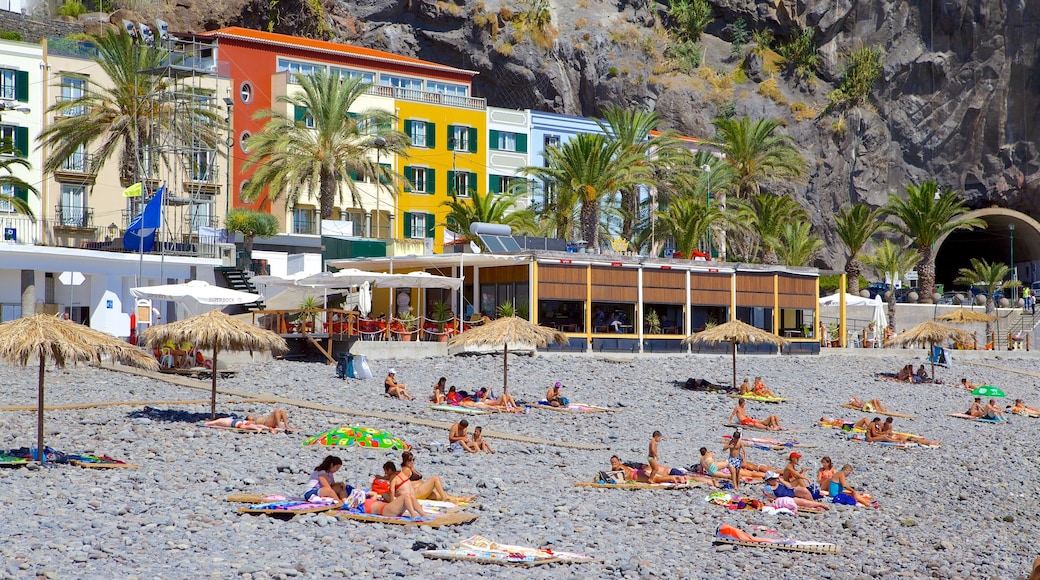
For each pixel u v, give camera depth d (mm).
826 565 18844
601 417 34312
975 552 21266
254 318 42188
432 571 15711
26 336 20922
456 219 64750
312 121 73938
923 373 50750
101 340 21891
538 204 74875
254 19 89938
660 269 50594
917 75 106938
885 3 110000
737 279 53375
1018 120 103812
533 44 101938
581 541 18562
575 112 103938
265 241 66875
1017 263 108750
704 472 25391
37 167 62344
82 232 62562
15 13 77750
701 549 19078
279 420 27109
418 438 27719
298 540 16703
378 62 81500
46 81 63344
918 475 28984
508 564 16359
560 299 47375
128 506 18141
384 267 51250
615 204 78125
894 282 76500
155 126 57188
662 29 112000
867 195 104438
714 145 77312
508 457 26359
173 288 39562
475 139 81812
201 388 34062
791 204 74688
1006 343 73938
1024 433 38250
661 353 50188
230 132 63469
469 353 44438
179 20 86750
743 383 41250
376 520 18172
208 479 21047
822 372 50562
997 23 104938
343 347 42500
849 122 106188
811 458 29953
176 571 14547
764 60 110500
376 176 62500
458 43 100562
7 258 44531
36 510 17469
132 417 27828
